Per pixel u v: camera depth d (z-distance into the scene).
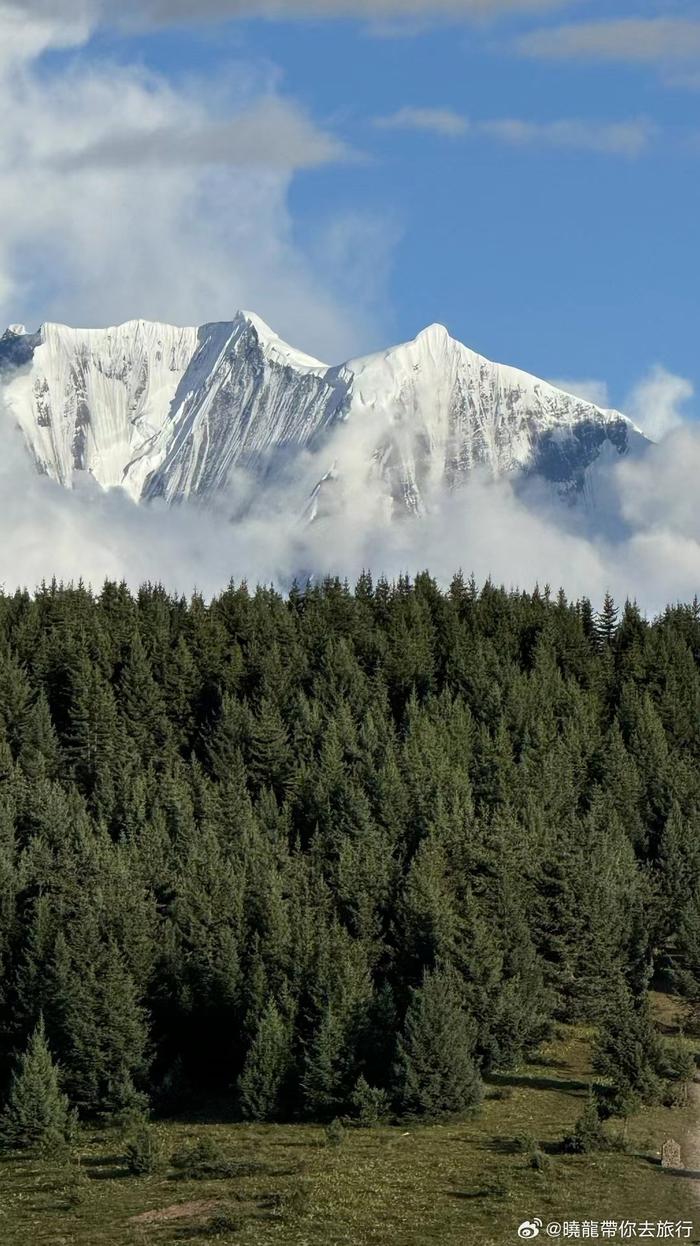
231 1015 157.00
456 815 187.88
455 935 160.62
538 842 183.75
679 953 187.38
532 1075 154.50
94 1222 117.62
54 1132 138.75
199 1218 116.56
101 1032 149.00
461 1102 139.75
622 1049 144.88
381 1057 145.38
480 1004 152.25
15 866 184.25
